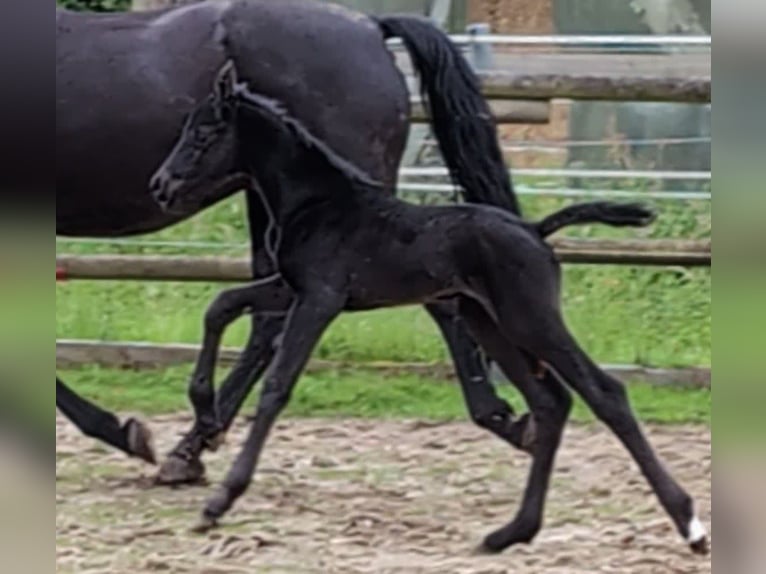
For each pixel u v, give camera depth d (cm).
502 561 911
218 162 954
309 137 948
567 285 1542
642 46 1567
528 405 943
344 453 1188
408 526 991
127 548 938
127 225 1095
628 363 1390
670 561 905
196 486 1088
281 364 945
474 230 920
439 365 1377
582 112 1736
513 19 1855
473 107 1016
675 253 1328
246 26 1060
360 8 1823
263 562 909
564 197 1591
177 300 1550
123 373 1390
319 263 941
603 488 1079
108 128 1063
